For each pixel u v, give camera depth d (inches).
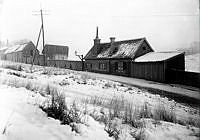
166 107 327.0
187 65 847.1
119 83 609.9
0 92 195.2
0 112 137.7
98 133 155.6
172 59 772.0
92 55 1176.8
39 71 645.3
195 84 653.9
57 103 185.0
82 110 208.7
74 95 320.8
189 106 371.6
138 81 727.1
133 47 968.9
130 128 199.8
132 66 905.5
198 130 225.0
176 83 722.2
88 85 478.6
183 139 191.5
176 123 250.2
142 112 260.4
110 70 1030.4
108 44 1157.7
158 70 780.6
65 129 140.9
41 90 281.0
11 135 112.4
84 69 1205.7
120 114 236.7
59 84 432.5
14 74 451.8
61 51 1514.5
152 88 569.6
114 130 176.1
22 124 128.3
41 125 135.8
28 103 175.5
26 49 1190.3
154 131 203.6
